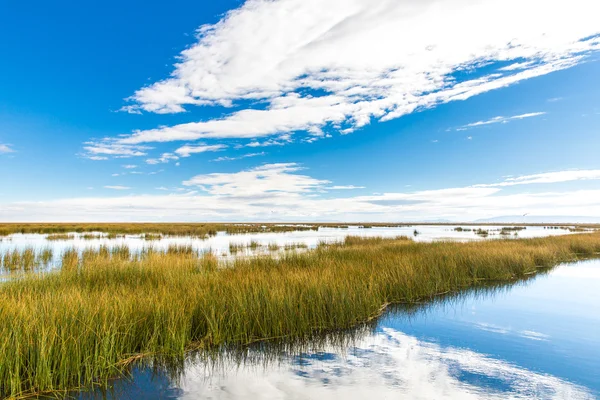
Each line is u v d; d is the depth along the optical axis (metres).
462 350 7.61
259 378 6.21
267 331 8.20
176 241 34.12
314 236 44.31
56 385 5.69
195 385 5.93
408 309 11.05
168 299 8.58
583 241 28.50
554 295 13.02
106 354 6.23
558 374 6.39
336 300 9.38
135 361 6.71
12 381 5.24
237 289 9.48
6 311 6.95
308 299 9.26
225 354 7.32
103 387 5.82
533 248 21.95
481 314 10.48
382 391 5.74
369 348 7.73
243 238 39.62
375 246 22.78
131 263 14.11
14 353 5.66
